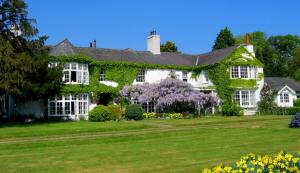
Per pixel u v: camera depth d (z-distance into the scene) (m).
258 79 46.97
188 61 49.66
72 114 39.41
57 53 39.34
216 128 27.41
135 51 47.62
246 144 18.73
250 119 35.81
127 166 13.63
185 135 24.12
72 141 21.88
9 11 32.75
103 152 17.27
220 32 69.94
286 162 9.20
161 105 42.03
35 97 34.03
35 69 31.66
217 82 45.25
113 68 42.69
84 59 40.03
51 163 14.57
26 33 33.22
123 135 24.31
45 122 35.22
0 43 30.14
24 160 15.38
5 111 38.34
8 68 29.70
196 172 12.29
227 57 45.22
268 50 75.81
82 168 13.48
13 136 24.81
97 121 36.66
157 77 45.28
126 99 42.22
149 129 28.33
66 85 38.81
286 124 29.06
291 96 50.19
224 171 9.17
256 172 8.88
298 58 75.69
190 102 42.59
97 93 41.34
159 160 14.72
